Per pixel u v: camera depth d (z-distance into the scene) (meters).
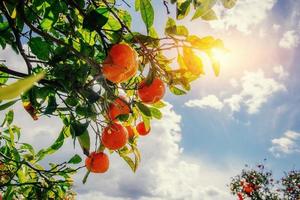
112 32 0.80
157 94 0.80
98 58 0.89
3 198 1.26
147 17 0.75
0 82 0.83
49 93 0.78
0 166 1.35
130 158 1.00
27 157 1.45
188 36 0.72
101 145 0.84
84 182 0.83
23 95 0.82
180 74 0.82
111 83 0.80
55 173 1.32
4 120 1.33
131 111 0.82
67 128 1.03
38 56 0.81
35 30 0.70
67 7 0.89
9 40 0.84
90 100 0.71
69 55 0.72
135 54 0.70
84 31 0.90
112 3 0.96
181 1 0.80
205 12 0.74
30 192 1.37
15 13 0.80
